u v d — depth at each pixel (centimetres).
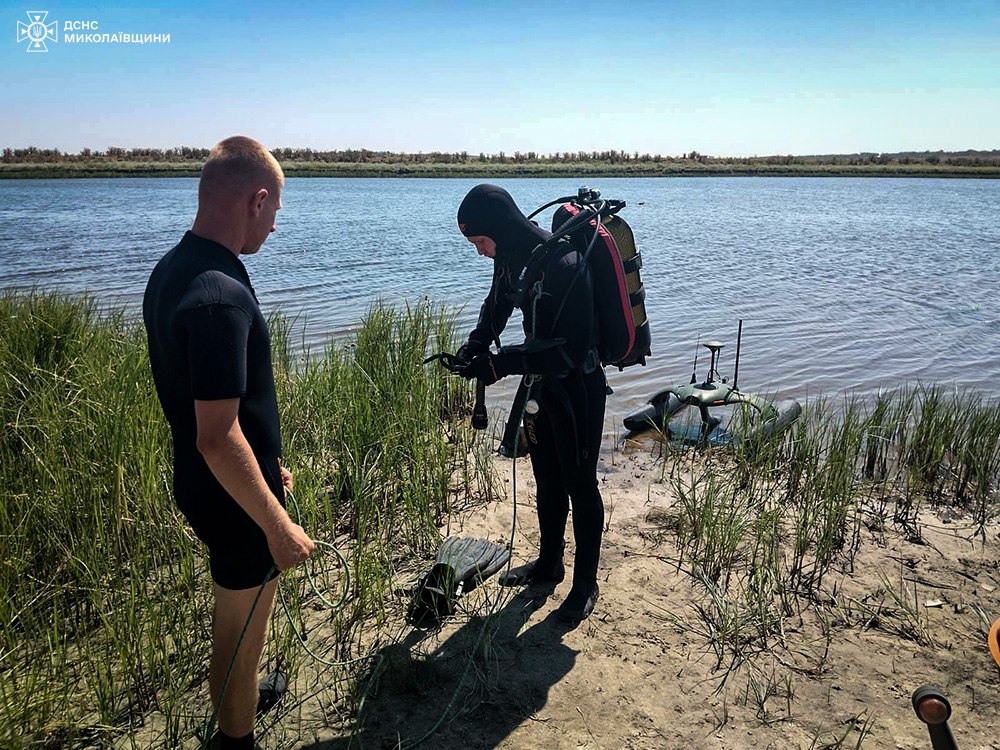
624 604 358
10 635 285
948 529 440
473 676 305
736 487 473
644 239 2117
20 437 405
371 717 281
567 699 293
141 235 1914
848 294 1269
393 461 446
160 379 209
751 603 348
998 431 510
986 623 343
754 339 941
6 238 1830
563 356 313
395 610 350
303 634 326
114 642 284
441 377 620
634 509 469
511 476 516
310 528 377
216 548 217
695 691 298
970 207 3691
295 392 554
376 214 2800
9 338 597
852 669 311
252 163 209
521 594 365
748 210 3322
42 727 256
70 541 338
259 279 1321
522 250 329
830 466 474
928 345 922
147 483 357
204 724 269
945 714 170
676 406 629
